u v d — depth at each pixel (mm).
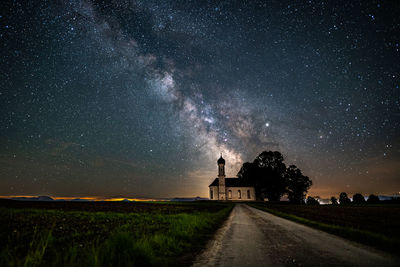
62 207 34906
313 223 15273
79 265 4891
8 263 4875
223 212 27734
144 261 5465
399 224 15148
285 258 6266
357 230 11062
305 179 75000
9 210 23234
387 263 5723
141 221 16031
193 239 9406
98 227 12828
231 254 6801
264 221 17703
